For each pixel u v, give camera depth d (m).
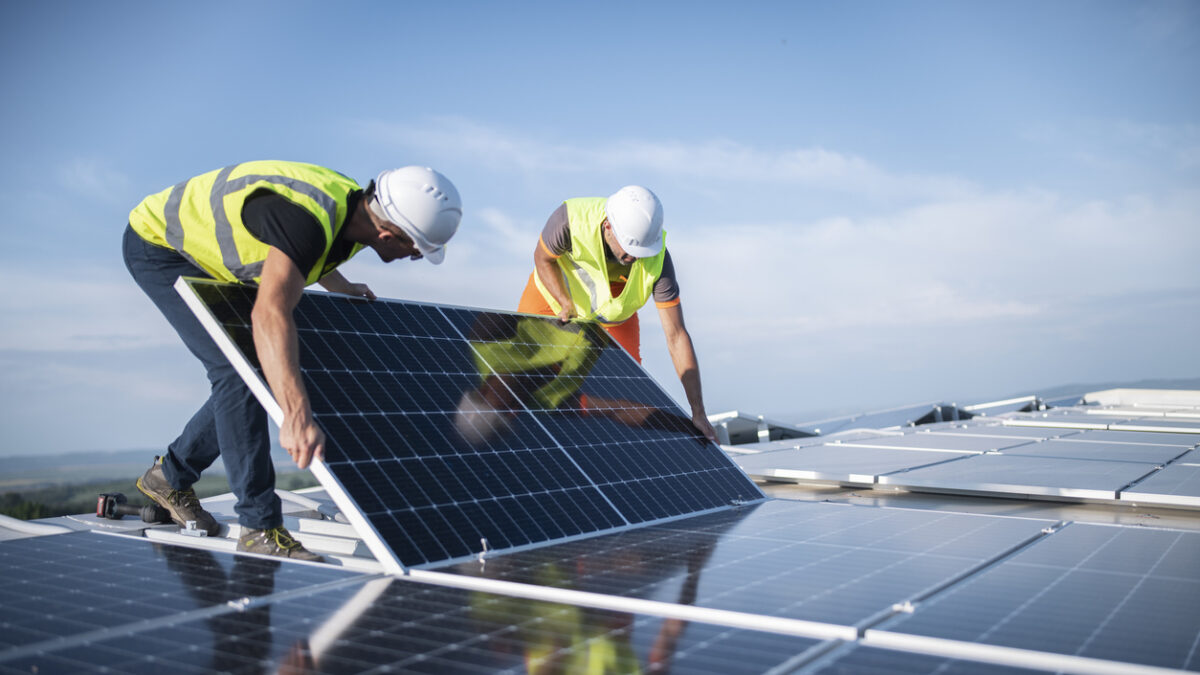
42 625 2.43
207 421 4.28
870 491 6.23
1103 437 9.82
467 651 2.23
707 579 2.99
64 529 4.18
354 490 3.29
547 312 6.70
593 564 3.25
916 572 3.08
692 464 5.12
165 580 2.95
